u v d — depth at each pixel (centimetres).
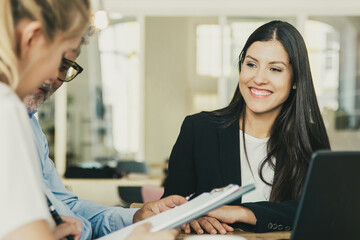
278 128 180
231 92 803
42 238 74
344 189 102
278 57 174
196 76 808
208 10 793
